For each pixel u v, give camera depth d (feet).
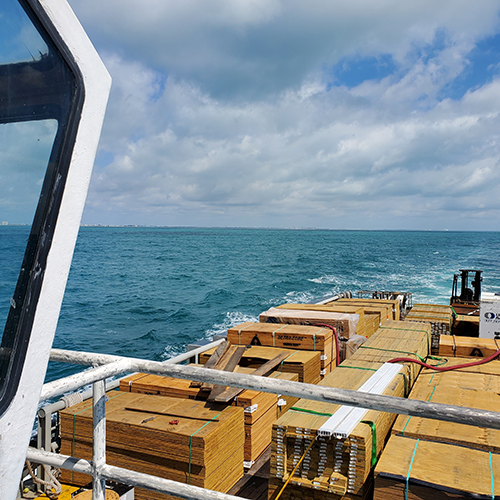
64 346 61.31
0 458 3.69
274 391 5.57
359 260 226.17
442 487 8.00
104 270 183.21
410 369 15.65
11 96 3.59
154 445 10.92
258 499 11.53
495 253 293.02
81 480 11.16
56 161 3.91
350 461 9.43
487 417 4.70
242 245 413.39
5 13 3.42
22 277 3.74
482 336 24.47
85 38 3.89
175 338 66.85
